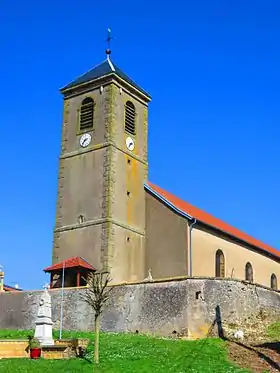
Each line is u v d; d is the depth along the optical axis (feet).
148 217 132.26
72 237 127.95
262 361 79.41
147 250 129.90
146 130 141.90
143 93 142.00
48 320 88.84
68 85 139.95
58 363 76.02
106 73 133.59
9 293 119.55
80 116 136.67
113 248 122.62
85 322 108.06
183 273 122.72
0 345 83.76
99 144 130.62
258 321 105.29
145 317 102.58
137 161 136.05
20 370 71.46
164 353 82.28
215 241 135.33
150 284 104.22
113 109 131.75
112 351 82.69
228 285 102.47
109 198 125.08
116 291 107.04
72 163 134.21
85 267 119.65
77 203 130.00
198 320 98.32
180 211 127.03
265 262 162.61
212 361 78.38
